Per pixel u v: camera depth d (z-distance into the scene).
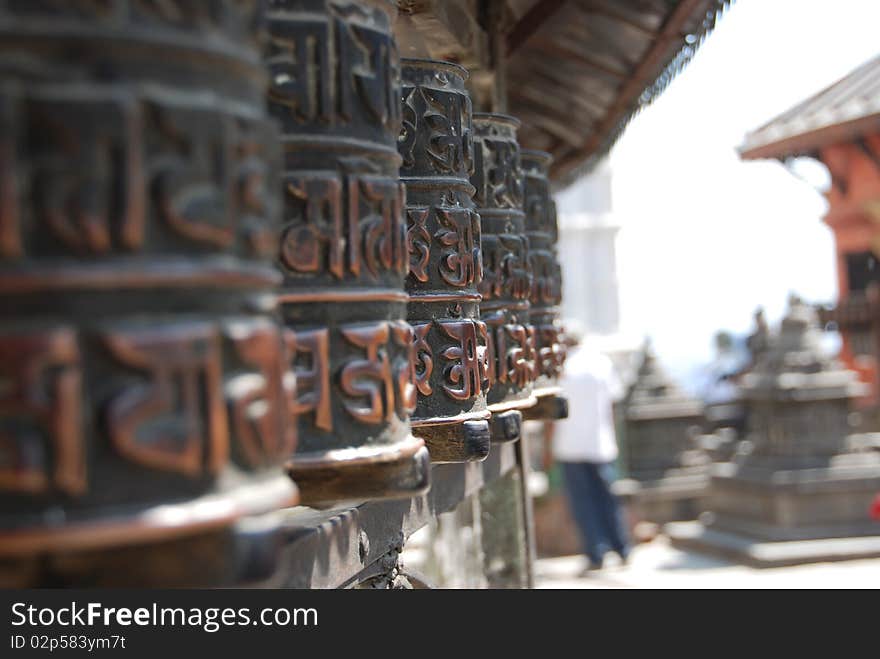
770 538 7.29
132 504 0.85
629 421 8.74
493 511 3.81
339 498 1.35
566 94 5.24
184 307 0.89
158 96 0.87
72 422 0.82
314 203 1.31
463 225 1.90
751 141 12.87
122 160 0.85
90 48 0.85
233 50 0.94
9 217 0.81
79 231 0.83
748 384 7.75
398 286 1.41
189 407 0.88
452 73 1.96
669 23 4.00
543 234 2.91
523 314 2.37
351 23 1.34
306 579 1.52
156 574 0.89
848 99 11.96
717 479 8.02
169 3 0.89
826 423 7.50
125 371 0.85
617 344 17.31
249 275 0.94
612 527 7.22
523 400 2.30
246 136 0.95
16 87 0.82
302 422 1.32
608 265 17.58
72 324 0.83
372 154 1.36
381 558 1.94
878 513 6.41
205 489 0.89
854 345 13.68
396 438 1.38
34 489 0.82
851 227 13.80
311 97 1.32
